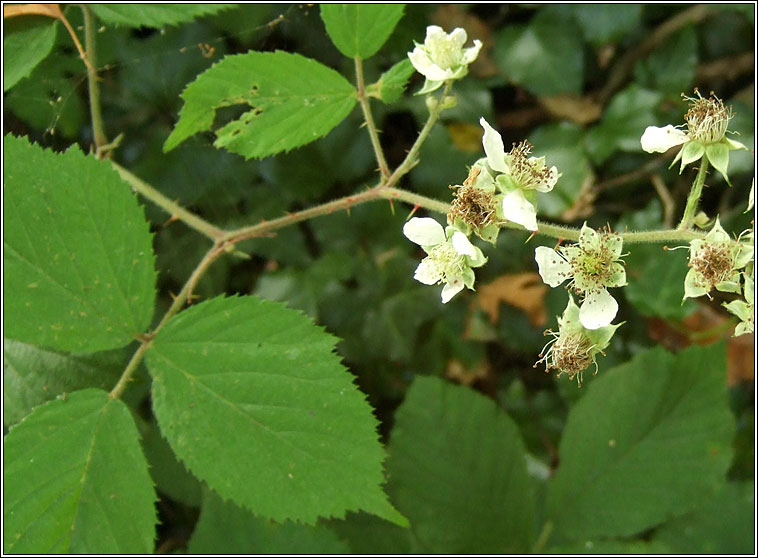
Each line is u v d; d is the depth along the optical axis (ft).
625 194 1.11
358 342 1.09
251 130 0.91
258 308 0.88
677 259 1.07
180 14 0.97
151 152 1.11
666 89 1.08
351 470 0.86
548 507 1.01
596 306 0.78
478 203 0.78
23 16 0.94
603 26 1.05
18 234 0.86
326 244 1.10
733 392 1.12
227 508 0.96
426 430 1.01
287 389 0.86
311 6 1.09
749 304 0.75
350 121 1.10
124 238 0.88
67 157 0.87
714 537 0.98
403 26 1.09
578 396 1.10
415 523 0.99
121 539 0.85
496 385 1.13
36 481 0.85
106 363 0.99
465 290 1.13
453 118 1.10
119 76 1.10
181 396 0.87
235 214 1.12
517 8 1.10
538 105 1.12
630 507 0.98
